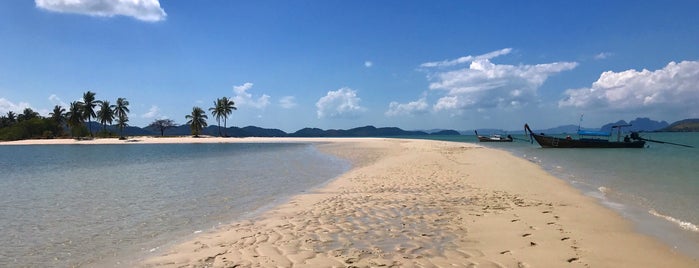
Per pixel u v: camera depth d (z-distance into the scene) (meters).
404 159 29.05
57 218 11.10
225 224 9.90
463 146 51.91
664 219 9.77
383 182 16.44
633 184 16.06
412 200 12.20
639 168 22.88
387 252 7.11
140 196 14.71
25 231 9.67
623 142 48.88
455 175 18.48
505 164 24.45
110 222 10.51
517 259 6.67
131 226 10.02
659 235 8.28
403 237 8.09
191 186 17.11
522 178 17.53
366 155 36.59
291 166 26.47
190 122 116.56
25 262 7.41
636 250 7.24
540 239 7.84
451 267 6.32
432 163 24.81
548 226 8.88
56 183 19.53
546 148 49.69
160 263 6.92
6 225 10.31
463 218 9.70
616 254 6.99
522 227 8.78
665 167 23.39
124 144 89.44
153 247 8.10
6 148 73.75
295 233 8.54
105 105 106.19
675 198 12.79
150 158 38.75
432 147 48.16
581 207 11.13
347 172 21.58
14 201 14.19
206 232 9.16
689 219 9.79
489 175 18.53
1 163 35.66
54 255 7.79
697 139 85.00
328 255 6.98
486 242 7.68
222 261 6.80
